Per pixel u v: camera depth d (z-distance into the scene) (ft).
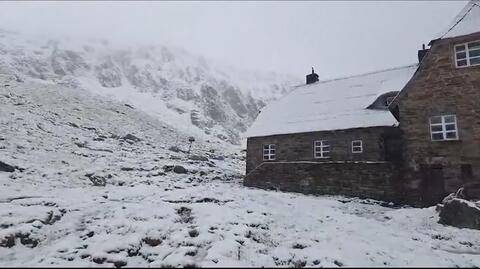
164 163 94.53
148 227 35.96
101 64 373.61
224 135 265.13
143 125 167.02
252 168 99.66
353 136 84.89
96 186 64.59
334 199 64.28
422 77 66.74
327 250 30.66
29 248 32.45
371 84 100.42
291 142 94.17
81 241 33.53
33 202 44.29
